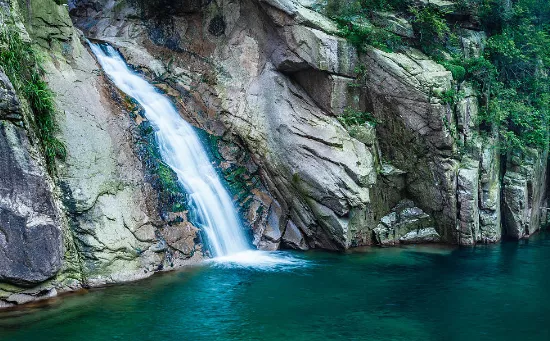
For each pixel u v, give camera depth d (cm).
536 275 1412
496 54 2006
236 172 1628
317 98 1695
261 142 1670
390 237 1720
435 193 1720
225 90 1767
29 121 1081
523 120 1959
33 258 1014
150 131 1454
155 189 1345
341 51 1658
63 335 917
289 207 1648
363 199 1555
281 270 1375
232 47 1809
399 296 1219
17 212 996
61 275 1091
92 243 1152
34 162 1030
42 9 1327
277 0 1645
